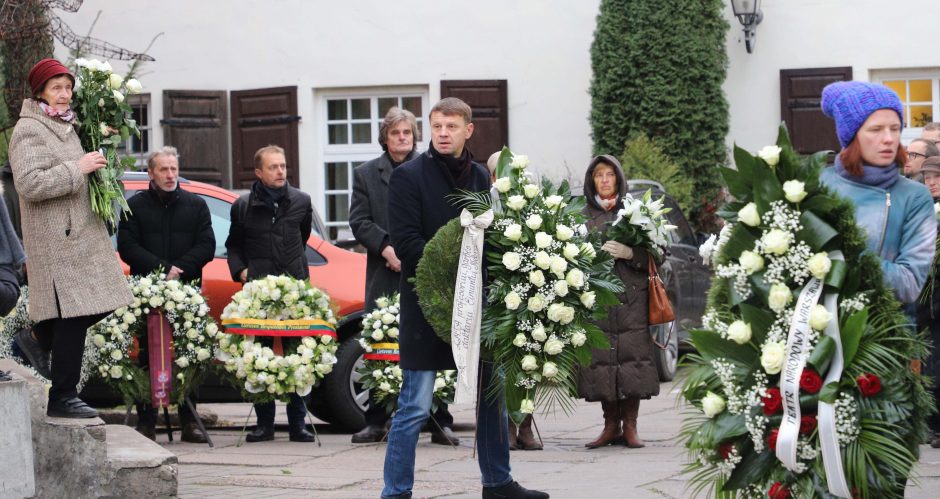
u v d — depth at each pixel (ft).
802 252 14.43
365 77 59.47
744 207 14.92
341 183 60.49
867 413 14.16
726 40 57.21
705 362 15.07
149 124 60.59
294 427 30.96
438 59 59.06
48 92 22.91
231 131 60.75
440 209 19.80
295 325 30.12
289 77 60.08
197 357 29.76
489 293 19.35
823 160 14.57
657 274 29.32
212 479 24.23
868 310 14.35
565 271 19.33
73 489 20.75
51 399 22.21
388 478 19.62
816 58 56.80
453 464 26.45
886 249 14.93
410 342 19.57
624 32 54.65
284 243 31.53
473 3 58.80
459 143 20.02
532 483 23.54
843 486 14.01
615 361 28.89
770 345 14.32
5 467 19.06
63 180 22.15
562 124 58.18
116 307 22.76
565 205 19.84
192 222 30.89
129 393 29.55
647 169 52.65
